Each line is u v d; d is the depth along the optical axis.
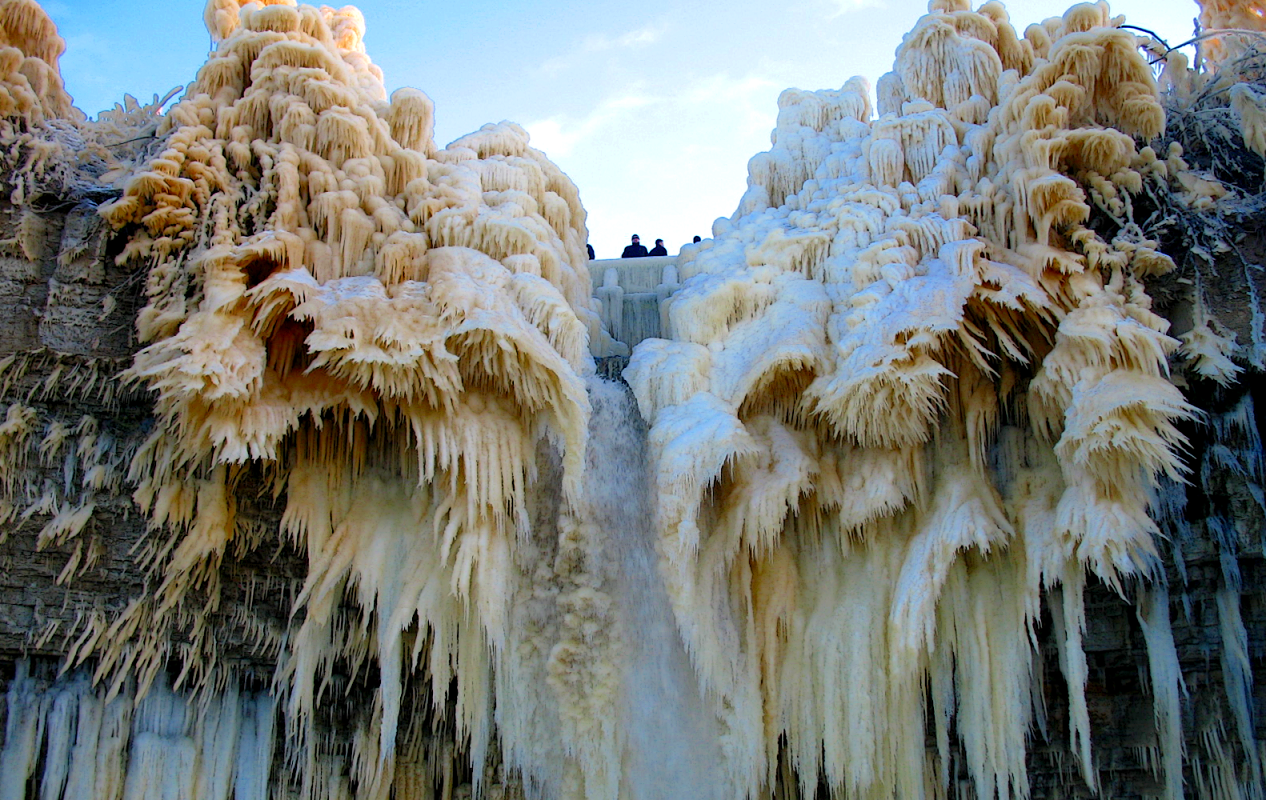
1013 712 10.17
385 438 10.80
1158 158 11.47
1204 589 10.43
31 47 11.92
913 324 10.02
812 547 11.33
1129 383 9.55
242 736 10.38
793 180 13.38
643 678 10.67
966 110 12.47
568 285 11.88
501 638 10.04
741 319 11.70
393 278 10.21
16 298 10.07
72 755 9.62
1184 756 10.39
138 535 9.88
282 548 10.38
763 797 11.09
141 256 10.30
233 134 10.73
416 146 11.90
